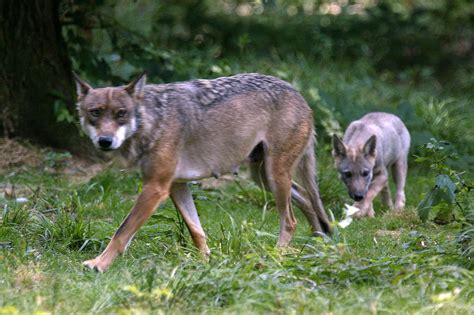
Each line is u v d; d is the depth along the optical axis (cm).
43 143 1574
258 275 848
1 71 1567
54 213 1197
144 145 962
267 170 1079
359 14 2588
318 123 1689
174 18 2484
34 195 1255
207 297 800
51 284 865
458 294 799
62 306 789
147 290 815
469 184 1091
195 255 979
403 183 1503
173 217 1196
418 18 2592
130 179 1428
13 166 1500
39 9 1594
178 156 991
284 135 1075
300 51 2434
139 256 1007
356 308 766
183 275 845
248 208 1338
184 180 1012
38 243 1047
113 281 873
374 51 2562
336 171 1533
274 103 1070
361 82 2169
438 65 2544
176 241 1057
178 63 1734
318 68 2258
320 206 1139
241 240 1002
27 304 780
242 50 2155
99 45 1992
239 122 1034
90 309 779
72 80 1631
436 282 836
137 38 1797
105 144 921
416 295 809
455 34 2628
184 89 1009
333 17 2577
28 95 1578
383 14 2586
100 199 1288
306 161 1127
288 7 2616
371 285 860
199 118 1005
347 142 1478
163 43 2352
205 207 1309
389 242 1107
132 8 2495
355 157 1387
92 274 907
